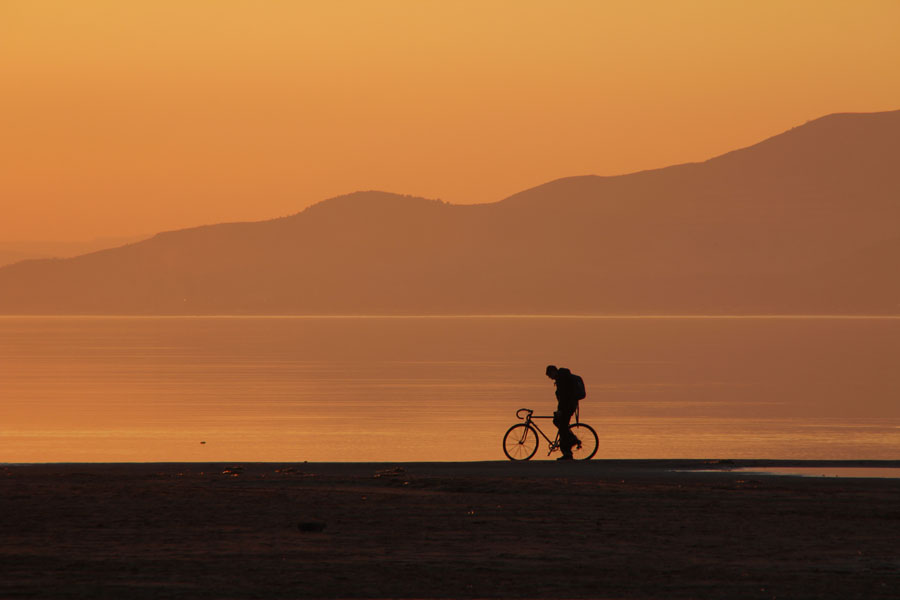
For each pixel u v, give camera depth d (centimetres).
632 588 4069
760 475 7675
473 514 5747
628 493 6612
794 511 5922
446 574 4269
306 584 4072
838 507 6059
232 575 4200
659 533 5225
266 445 15338
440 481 7062
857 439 16350
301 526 5219
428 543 4925
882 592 4006
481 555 4653
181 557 4541
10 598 3819
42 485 6850
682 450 14600
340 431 17562
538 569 4375
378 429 17888
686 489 6788
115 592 3912
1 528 5234
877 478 7425
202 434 17212
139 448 14988
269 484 7031
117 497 6272
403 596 3928
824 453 14212
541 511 5869
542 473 7844
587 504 6144
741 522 5559
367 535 5112
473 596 3941
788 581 4184
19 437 16900
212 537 5022
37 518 5525
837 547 4891
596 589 4050
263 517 5600
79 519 5503
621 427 18362
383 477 7375
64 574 4200
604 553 4722
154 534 5094
